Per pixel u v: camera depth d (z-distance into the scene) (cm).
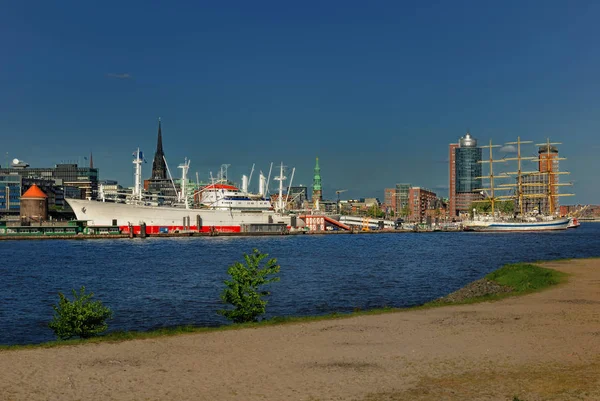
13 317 6531
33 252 17200
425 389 2823
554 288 6656
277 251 17950
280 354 3572
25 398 2761
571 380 2917
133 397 2767
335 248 19688
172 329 4500
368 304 7294
